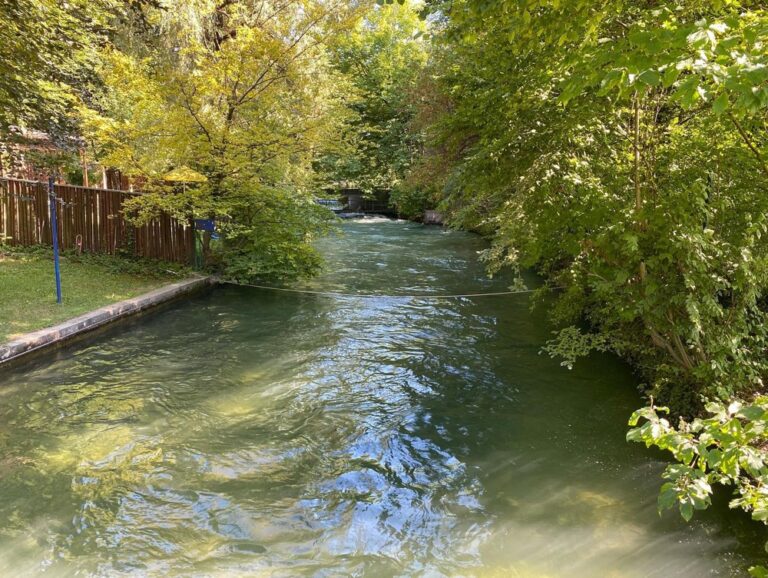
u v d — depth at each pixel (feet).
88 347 23.03
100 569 10.40
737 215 14.44
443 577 10.37
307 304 32.07
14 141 31.89
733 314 14.52
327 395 18.93
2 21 22.26
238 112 34.42
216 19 37.29
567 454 15.02
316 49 35.68
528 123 19.69
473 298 34.35
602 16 11.88
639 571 10.45
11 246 36.35
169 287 30.76
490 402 18.45
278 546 11.20
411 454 15.03
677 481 7.41
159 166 32.60
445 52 44.27
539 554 11.00
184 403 17.97
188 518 12.04
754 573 7.03
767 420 6.36
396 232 72.84
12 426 15.98
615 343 20.42
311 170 40.83
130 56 32.30
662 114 18.92
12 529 11.51
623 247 14.35
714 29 6.86
